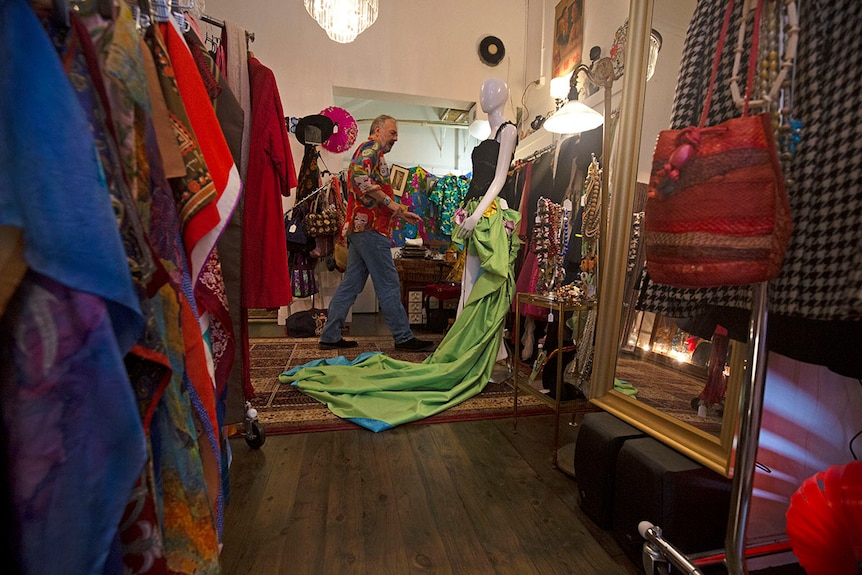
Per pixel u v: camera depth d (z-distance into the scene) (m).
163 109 0.59
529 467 1.28
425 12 3.64
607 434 0.99
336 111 3.38
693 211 0.47
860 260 0.45
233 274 1.03
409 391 1.87
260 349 2.83
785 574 0.80
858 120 0.47
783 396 0.78
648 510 0.83
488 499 1.10
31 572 0.35
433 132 5.98
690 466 0.82
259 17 3.35
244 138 1.15
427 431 1.54
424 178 4.45
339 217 3.37
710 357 0.91
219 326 0.84
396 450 1.38
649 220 0.53
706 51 0.64
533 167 2.32
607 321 1.18
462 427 1.58
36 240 0.35
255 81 1.19
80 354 0.37
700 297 0.69
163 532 0.51
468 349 2.04
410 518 1.01
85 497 0.37
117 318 0.42
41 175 0.35
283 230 1.22
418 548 0.90
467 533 0.96
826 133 0.51
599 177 1.44
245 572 0.82
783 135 0.46
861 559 0.55
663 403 1.00
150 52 0.59
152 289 0.49
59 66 0.37
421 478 1.20
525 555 0.89
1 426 0.36
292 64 3.44
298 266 3.41
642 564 0.84
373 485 1.16
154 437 0.51
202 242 0.65
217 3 3.28
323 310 3.67
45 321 0.36
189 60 0.69
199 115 0.68
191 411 0.57
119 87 0.48
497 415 1.70
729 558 0.54
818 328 0.58
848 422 0.82
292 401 1.83
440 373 1.91
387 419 1.58
